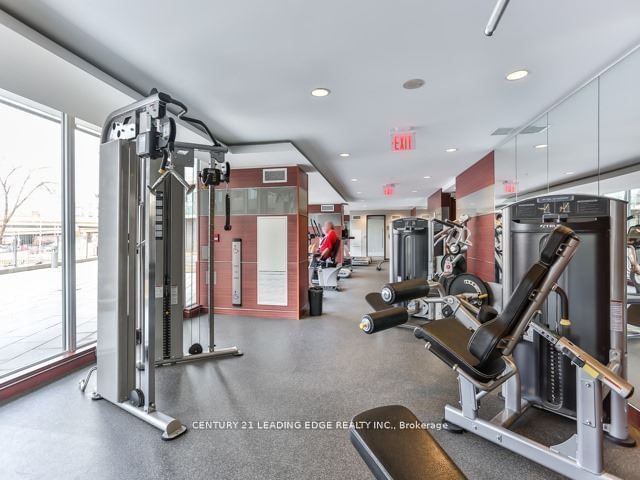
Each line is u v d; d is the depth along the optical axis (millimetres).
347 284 8836
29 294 2875
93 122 3166
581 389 1612
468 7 1791
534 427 2139
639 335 2273
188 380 2879
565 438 2021
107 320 2441
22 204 2814
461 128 3838
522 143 3865
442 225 5199
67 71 2242
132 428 2146
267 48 2186
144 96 2816
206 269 5359
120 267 2373
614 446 1938
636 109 2273
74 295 3174
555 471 1693
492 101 3072
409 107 3195
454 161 5480
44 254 2971
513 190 4109
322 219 12297
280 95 2912
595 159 2666
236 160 4828
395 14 1849
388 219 16172
